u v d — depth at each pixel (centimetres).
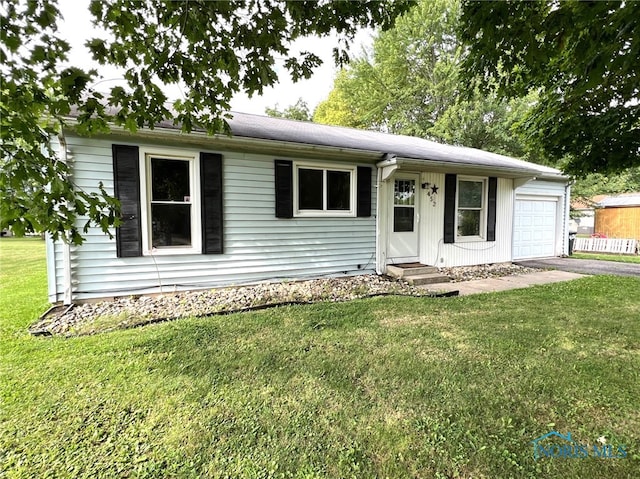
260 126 649
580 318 412
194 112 252
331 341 335
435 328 374
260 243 590
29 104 175
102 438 194
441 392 241
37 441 191
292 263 622
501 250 899
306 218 627
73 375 264
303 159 611
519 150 1584
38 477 166
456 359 294
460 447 186
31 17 158
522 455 179
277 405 227
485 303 483
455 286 629
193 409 222
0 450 183
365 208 679
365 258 694
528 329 371
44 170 194
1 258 1027
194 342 330
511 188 901
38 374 265
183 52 216
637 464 173
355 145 650
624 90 398
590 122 478
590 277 713
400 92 1831
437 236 784
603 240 1345
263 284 598
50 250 456
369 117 1952
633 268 856
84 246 472
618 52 299
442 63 1705
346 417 213
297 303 484
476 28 283
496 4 255
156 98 220
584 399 231
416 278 648
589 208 2031
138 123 224
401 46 1775
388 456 181
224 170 551
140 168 492
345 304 472
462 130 1619
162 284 523
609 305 476
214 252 549
